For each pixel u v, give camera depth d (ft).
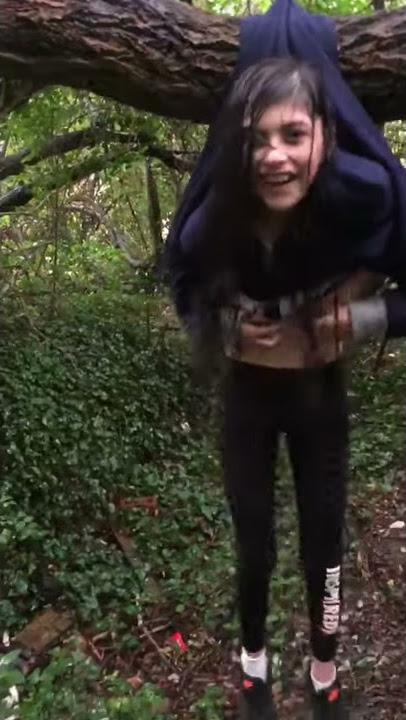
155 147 23.48
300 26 6.84
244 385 7.32
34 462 19.17
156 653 15.79
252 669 8.61
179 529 19.72
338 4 17.08
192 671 15.15
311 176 6.02
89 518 19.51
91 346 26.27
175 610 16.97
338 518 7.64
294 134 5.92
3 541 16.34
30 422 20.01
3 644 15.47
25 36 8.54
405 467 20.71
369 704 13.43
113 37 8.61
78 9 8.50
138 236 35.37
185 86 8.97
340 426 7.45
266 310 6.75
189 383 26.53
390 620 15.75
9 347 23.48
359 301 6.81
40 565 17.29
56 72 9.05
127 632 16.42
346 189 6.07
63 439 20.30
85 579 17.31
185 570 18.24
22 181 24.94
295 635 15.06
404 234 6.54
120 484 21.01
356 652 14.89
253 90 5.96
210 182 6.53
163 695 14.33
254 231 6.33
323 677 8.70
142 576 17.90
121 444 22.31
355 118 6.52
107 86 9.32
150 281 29.84
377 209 6.22
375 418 24.64
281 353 6.92
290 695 13.60
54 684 13.91
